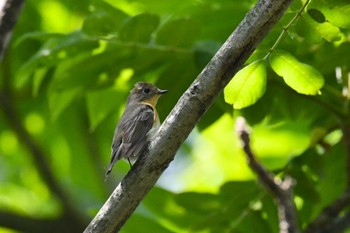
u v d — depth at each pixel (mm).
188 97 7793
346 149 11742
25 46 14805
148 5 13344
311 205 12070
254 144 16141
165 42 11500
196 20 11312
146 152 8023
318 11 8352
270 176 10414
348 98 11648
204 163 18125
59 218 15719
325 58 11016
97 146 16781
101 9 12133
